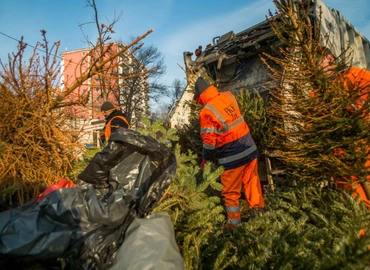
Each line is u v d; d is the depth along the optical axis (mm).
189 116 5230
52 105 1909
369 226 1636
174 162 1752
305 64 2738
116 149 1585
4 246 1130
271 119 3709
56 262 1272
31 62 1905
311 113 2662
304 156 2738
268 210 2650
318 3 3900
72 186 1514
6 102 1810
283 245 1412
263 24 4930
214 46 5633
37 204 1313
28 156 1852
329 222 1973
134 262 1219
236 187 2965
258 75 4820
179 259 1333
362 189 2703
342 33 4430
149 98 21484
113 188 1562
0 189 1729
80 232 1284
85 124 2160
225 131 2965
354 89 2557
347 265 1157
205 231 1738
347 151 2520
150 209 1526
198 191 2211
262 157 4141
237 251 1569
